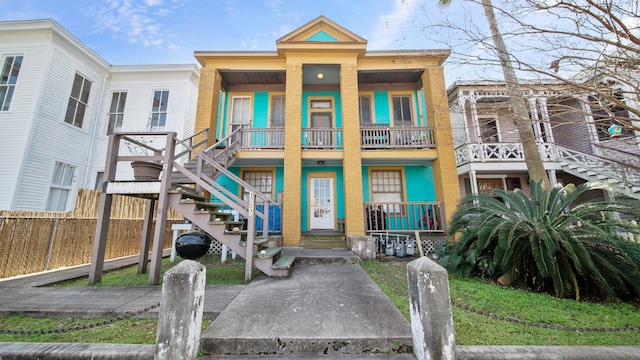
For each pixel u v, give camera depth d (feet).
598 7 9.34
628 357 7.06
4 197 24.90
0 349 7.20
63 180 29.63
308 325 8.79
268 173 31.76
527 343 8.11
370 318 9.40
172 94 35.42
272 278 15.21
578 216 13.97
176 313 7.19
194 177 15.97
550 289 13.69
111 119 34.76
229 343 7.86
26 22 27.76
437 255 23.13
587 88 10.45
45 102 27.81
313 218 30.68
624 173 25.88
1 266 15.49
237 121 33.19
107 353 7.27
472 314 10.44
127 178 33.30
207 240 18.07
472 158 31.14
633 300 12.39
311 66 29.50
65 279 15.23
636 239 16.79
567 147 32.17
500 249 14.69
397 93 33.55
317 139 29.63
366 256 21.44
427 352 6.90
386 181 31.86
